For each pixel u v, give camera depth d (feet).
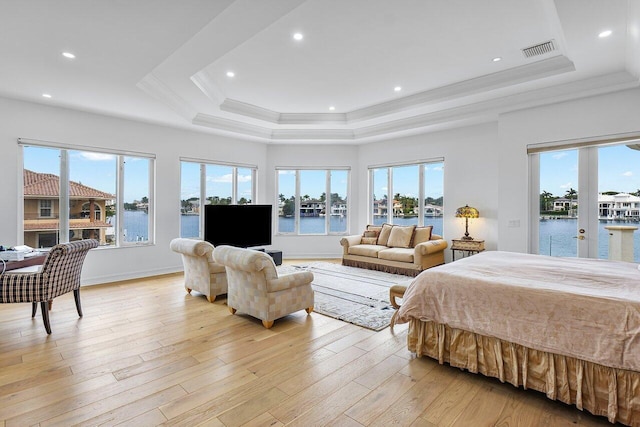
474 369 7.27
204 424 5.78
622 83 12.05
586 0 7.80
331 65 12.76
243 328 10.28
